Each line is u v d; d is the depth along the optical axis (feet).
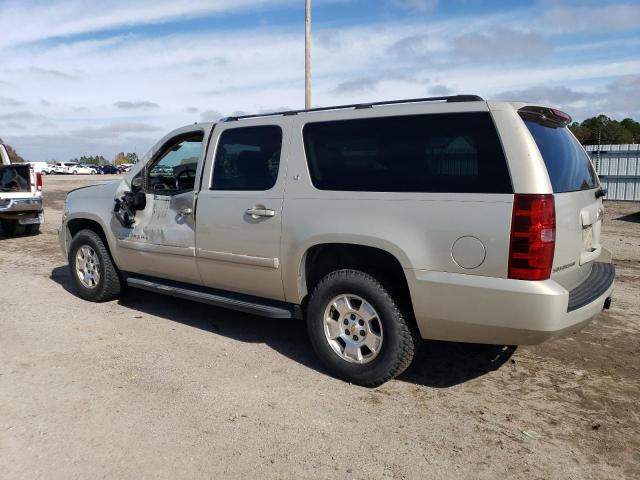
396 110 13.24
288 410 12.51
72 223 21.85
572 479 10.02
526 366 15.14
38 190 39.81
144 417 12.06
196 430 11.55
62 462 10.32
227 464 10.34
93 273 21.06
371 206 13.15
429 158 12.64
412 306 12.73
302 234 14.24
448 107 12.55
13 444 10.89
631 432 11.65
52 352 15.88
